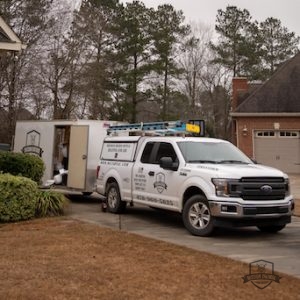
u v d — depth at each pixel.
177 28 44.84
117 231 8.52
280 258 6.88
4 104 26.73
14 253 6.61
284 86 26.31
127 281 5.41
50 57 31.00
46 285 5.14
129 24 39.50
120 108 39.81
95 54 37.34
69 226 8.91
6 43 11.82
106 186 11.70
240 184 8.21
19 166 12.86
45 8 28.94
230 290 5.20
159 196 9.69
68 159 14.27
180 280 5.53
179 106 44.97
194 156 9.41
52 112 31.64
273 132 25.70
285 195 8.68
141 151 10.63
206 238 8.45
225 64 48.78
